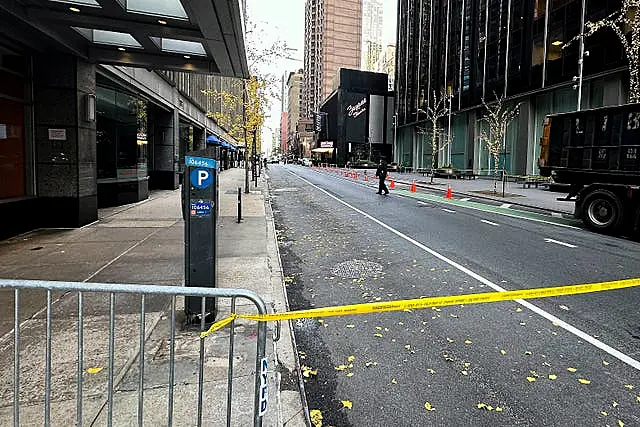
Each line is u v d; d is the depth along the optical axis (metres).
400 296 6.02
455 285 6.52
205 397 3.22
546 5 29.77
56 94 9.83
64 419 2.89
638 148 10.44
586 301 5.82
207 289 2.39
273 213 14.83
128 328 4.38
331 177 40.31
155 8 7.49
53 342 4.00
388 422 3.20
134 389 3.30
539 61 30.67
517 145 34.38
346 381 3.77
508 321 5.12
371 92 84.94
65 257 7.39
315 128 115.94
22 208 9.42
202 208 4.34
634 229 10.38
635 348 4.42
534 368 4.00
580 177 12.18
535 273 7.17
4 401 3.07
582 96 27.98
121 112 15.04
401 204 17.52
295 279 6.88
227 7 6.93
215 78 37.88
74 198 10.20
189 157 4.27
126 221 11.51
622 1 22.03
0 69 8.78
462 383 3.74
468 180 36.78
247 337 4.30
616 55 24.25
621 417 3.26
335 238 10.34
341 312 2.73
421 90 52.66
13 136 9.33
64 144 10.02
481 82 38.44
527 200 19.14
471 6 39.91
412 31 55.84
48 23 7.99
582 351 4.35
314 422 3.18
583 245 9.50
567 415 3.29
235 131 27.92
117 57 10.37
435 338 4.65
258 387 2.39
